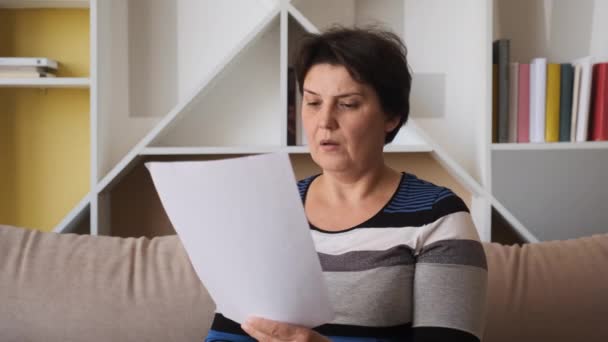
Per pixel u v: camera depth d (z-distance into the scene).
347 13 1.92
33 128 1.90
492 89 1.77
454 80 1.95
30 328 1.36
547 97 1.76
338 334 0.91
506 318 1.39
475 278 0.86
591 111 1.78
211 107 1.94
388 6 1.93
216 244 0.74
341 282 0.92
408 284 0.91
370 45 0.91
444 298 0.85
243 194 0.69
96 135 1.65
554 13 1.95
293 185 0.67
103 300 1.39
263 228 0.70
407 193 0.97
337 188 0.99
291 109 1.73
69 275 1.41
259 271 0.73
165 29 1.92
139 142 1.79
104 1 1.75
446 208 0.92
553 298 1.40
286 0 1.66
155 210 1.94
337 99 0.92
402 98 0.96
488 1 1.70
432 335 0.83
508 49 1.75
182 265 1.46
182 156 1.93
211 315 1.40
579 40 1.96
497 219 1.93
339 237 0.95
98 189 1.66
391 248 0.92
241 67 1.94
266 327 0.77
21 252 1.43
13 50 1.88
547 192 1.74
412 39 1.95
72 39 1.89
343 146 0.93
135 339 1.38
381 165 1.00
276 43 1.93
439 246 0.89
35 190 1.92
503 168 1.73
